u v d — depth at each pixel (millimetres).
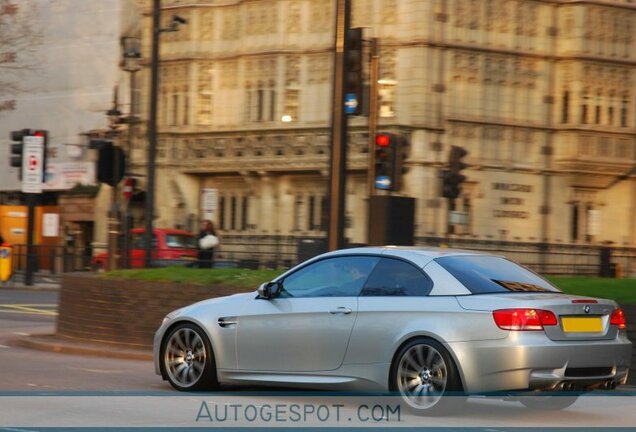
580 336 24859
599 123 109688
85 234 120625
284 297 27406
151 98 74062
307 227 109438
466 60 104688
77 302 41000
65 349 39281
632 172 110625
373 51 78688
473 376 24406
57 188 121562
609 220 111438
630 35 111000
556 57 108938
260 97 111625
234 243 106562
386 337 25547
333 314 26406
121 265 66938
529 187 107938
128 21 118812
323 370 26469
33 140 84812
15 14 121688
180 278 38500
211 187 116562
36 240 124250
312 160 107375
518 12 107188
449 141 103875
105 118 119062
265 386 29531
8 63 121438
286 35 109688
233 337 27906
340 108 39469
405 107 102875
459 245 99562
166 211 116750
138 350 38562
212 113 114750
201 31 115312
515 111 107250
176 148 116375
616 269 74500
